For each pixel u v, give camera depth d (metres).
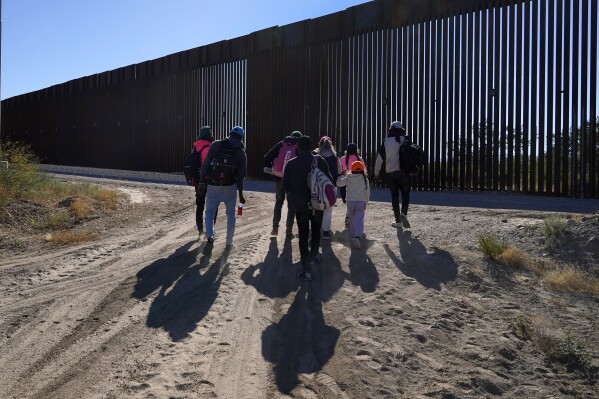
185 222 11.23
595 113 16.17
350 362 4.58
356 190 8.22
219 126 28.89
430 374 4.52
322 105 23.64
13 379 4.15
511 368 4.83
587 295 6.81
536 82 17.20
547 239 8.36
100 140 37.84
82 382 4.09
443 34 19.44
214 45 29.27
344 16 22.86
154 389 3.96
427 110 19.83
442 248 8.14
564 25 16.62
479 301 6.30
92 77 38.62
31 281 6.89
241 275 6.93
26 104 46.09
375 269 7.20
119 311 5.68
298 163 6.69
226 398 3.89
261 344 4.85
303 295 6.20
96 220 11.51
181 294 6.21
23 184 13.13
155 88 33.22
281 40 25.64
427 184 19.80
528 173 17.52
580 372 4.95
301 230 6.69
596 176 16.11
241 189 7.92
